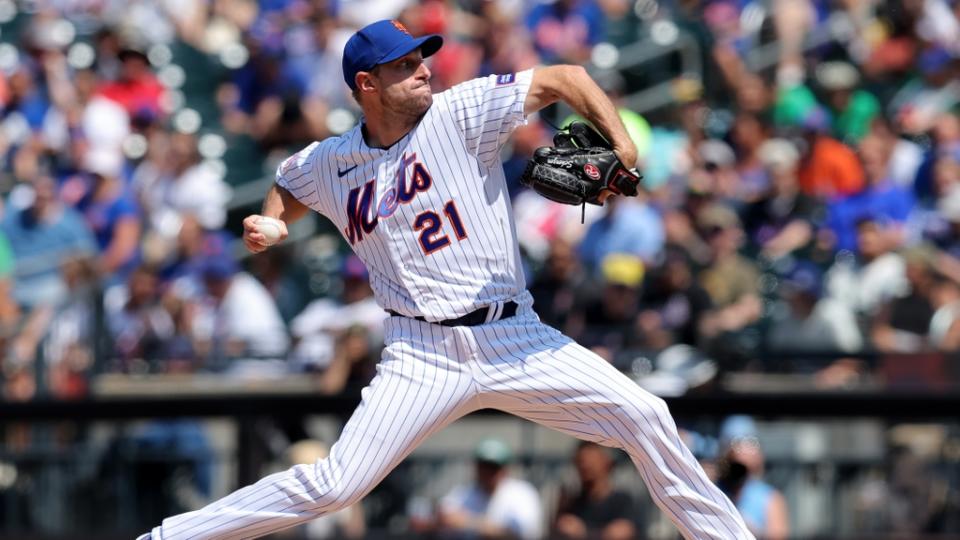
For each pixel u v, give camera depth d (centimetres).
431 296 1698
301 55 4859
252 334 3819
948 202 3856
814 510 3219
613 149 1647
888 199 3919
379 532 3169
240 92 4888
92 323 3716
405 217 1691
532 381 1703
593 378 1702
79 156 4528
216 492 3391
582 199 1647
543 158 1647
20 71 4931
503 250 1698
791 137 4253
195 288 3997
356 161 1723
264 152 4778
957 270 3541
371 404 1717
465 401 1719
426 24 4656
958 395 2962
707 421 3131
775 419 3041
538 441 3450
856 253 3769
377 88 1667
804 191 3962
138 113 4712
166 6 5322
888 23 4609
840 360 3391
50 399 3291
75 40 5269
